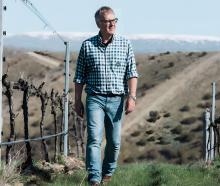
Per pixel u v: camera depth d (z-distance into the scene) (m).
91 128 10.66
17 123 85.31
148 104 106.00
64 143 16.34
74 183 11.15
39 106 94.06
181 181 12.26
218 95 105.88
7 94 13.09
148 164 14.86
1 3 10.74
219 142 18.03
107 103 10.73
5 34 10.88
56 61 132.50
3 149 35.81
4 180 10.12
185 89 112.06
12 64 126.19
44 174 11.87
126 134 90.94
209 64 123.25
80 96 10.85
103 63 10.66
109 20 10.52
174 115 98.12
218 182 12.75
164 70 125.06
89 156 10.63
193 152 79.19
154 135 88.38
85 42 10.76
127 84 10.94
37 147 31.56
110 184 11.25
